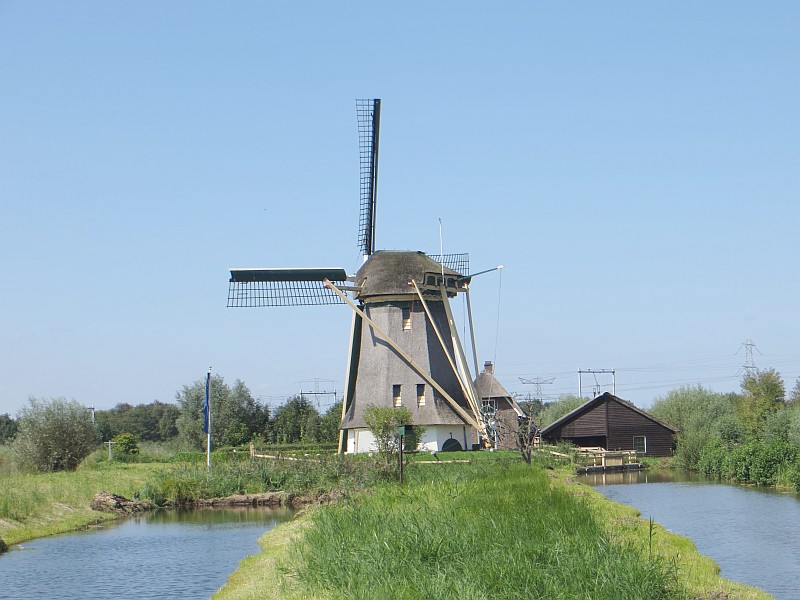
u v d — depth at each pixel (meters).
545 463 65.12
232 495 49.16
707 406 101.38
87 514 42.19
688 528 35.94
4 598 24.39
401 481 42.47
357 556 21.72
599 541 21.39
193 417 99.44
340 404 94.19
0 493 41.81
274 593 21.36
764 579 25.86
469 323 71.25
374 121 72.81
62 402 67.38
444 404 66.88
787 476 55.81
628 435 88.00
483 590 18.50
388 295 68.38
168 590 25.20
